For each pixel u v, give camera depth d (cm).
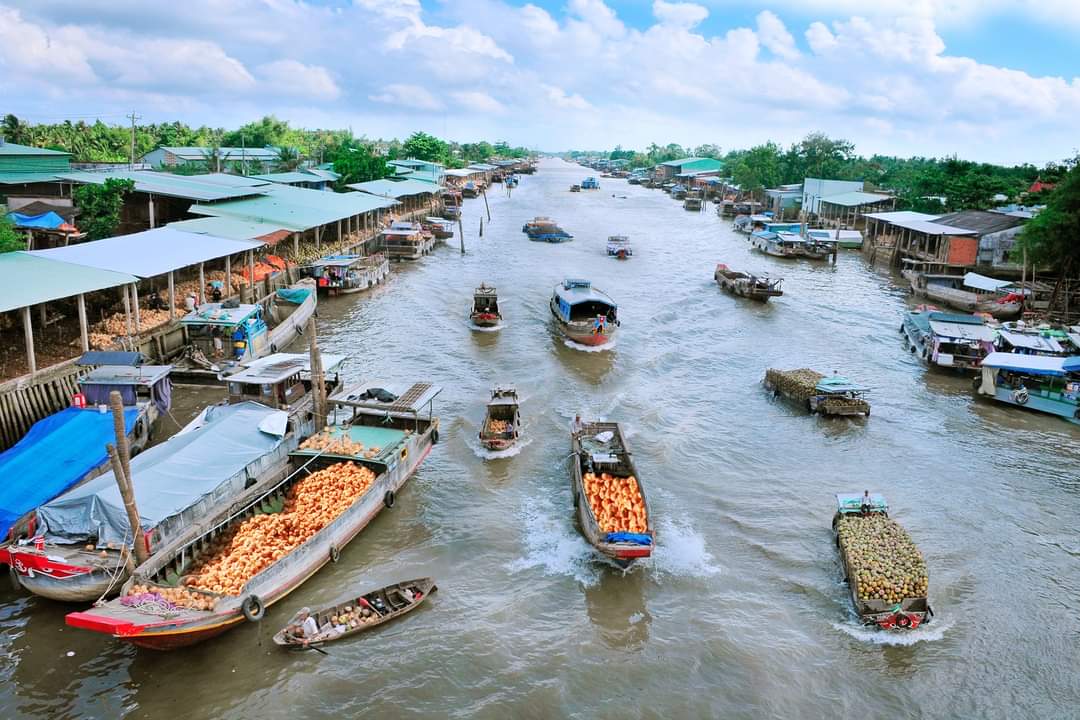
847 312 5850
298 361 3238
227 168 10381
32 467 2341
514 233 9500
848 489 2944
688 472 3048
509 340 4756
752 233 9544
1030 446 3388
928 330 4666
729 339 4997
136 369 3061
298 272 5606
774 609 2211
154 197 5944
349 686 1848
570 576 2342
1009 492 2947
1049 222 5212
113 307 4031
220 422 2647
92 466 2395
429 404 3472
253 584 2014
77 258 3681
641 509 2494
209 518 2295
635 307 5759
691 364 4447
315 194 7400
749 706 1834
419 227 8206
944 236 6781
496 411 3381
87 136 10994
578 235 9538
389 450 2753
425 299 5756
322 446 2770
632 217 11856
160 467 2305
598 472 2800
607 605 2206
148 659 1900
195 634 1873
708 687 1891
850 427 3550
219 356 3816
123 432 1938
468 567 2369
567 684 1883
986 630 2138
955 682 1939
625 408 3672
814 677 1941
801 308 5944
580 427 3097
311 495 2477
